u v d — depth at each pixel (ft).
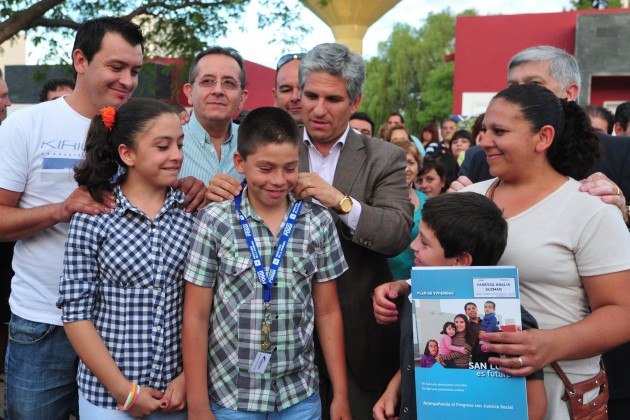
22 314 9.37
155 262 8.36
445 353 7.31
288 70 12.77
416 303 7.40
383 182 9.95
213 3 36.65
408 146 17.78
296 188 8.58
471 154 12.08
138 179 8.57
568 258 7.70
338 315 8.94
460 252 7.61
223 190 8.48
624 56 50.67
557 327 7.77
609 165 10.46
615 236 7.46
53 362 9.39
